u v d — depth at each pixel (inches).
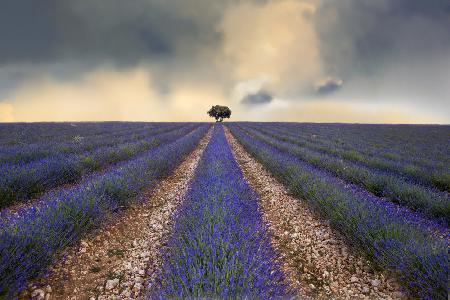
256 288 90.7
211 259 107.5
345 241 161.9
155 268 132.7
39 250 120.6
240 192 215.8
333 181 270.8
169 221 198.1
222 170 292.2
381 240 131.6
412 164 408.8
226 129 1503.4
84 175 309.3
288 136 925.2
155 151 453.4
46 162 299.0
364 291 117.4
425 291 104.0
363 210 165.5
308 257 149.1
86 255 144.9
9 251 109.1
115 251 153.1
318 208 206.1
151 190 280.1
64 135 751.1
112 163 389.1
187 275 100.4
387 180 275.9
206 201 174.4
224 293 84.5
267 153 461.1
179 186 309.1
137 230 184.2
